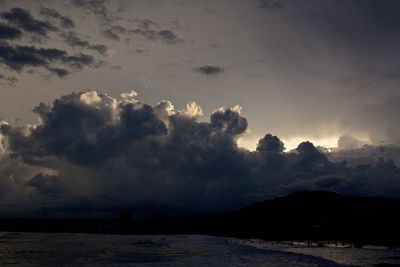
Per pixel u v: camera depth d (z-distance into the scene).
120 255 100.69
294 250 106.19
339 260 79.69
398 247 113.94
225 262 78.00
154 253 105.62
